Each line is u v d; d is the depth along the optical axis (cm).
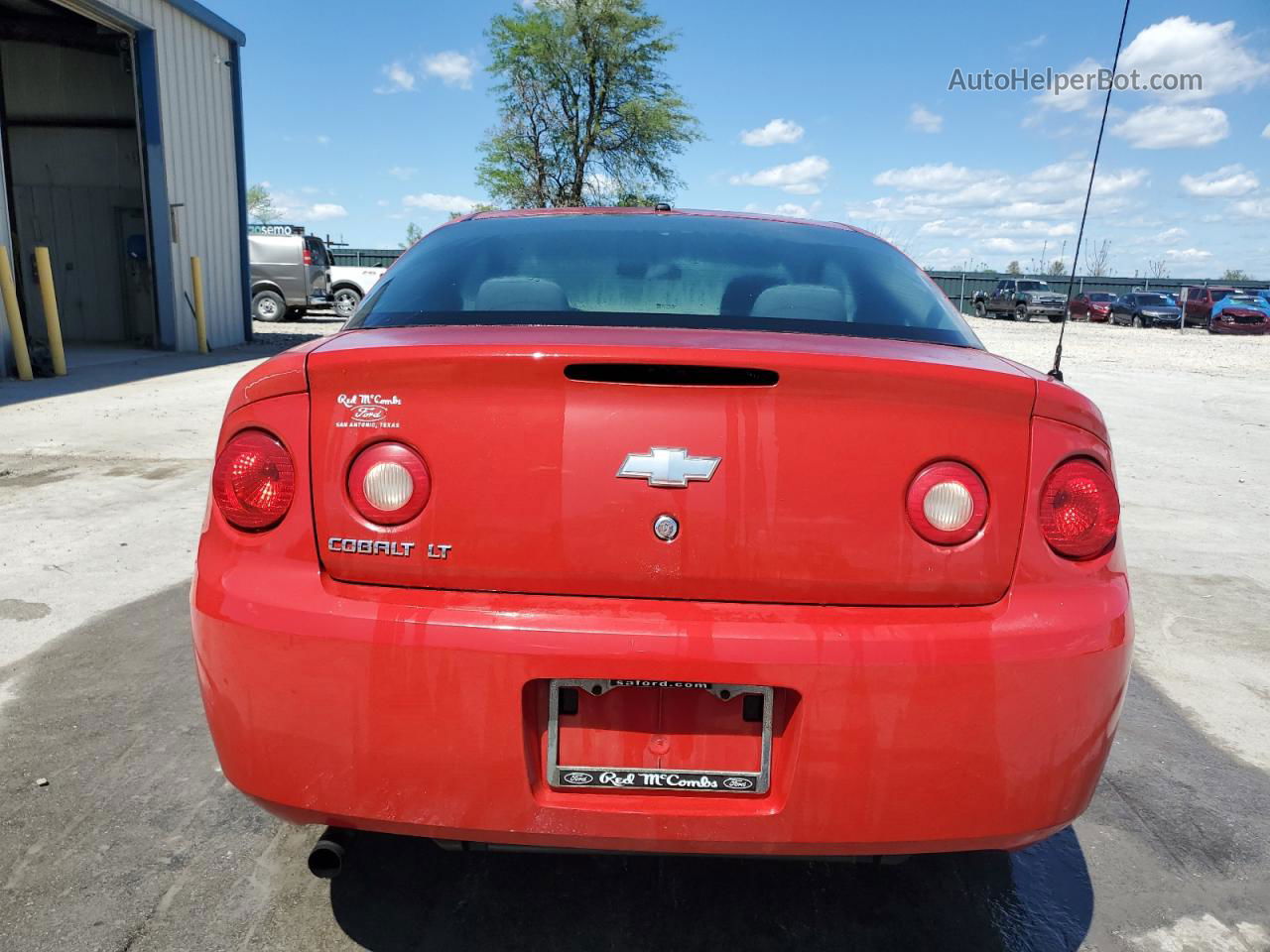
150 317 1560
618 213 289
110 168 1519
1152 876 240
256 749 171
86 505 547
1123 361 1888
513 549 168
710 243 260
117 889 221
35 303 1536
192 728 298
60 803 255
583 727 170
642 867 237
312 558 172
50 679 329
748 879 234
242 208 1623
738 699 170
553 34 3064
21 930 206
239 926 210
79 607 395
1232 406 1191
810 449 167
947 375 168
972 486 170
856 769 165
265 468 173
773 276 242
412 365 168
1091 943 214
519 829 168
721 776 169
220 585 173
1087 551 176
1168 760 300
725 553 168
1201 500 658
